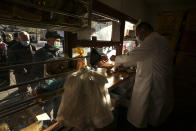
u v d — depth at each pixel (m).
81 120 0.84
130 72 1.93
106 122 0.91
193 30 2.08
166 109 1.76
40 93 0.82
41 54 1.05
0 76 0.85
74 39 1.18
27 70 0.97
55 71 0.90
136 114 1.68
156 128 1.94
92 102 0.84
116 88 1.83
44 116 0.89
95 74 0.93
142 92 1.59
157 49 1.51
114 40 1.87
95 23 1.44
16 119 0.76
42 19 0.63
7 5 0.49
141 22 1.69
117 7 1.74
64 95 0.86
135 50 1.55
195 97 2.18
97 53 1.77
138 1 2.53
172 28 2.32
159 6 3.08
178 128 1.95
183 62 2.21
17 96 0.80
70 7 0.73
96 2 1.28
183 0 2.67
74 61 1.05
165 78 1.55
